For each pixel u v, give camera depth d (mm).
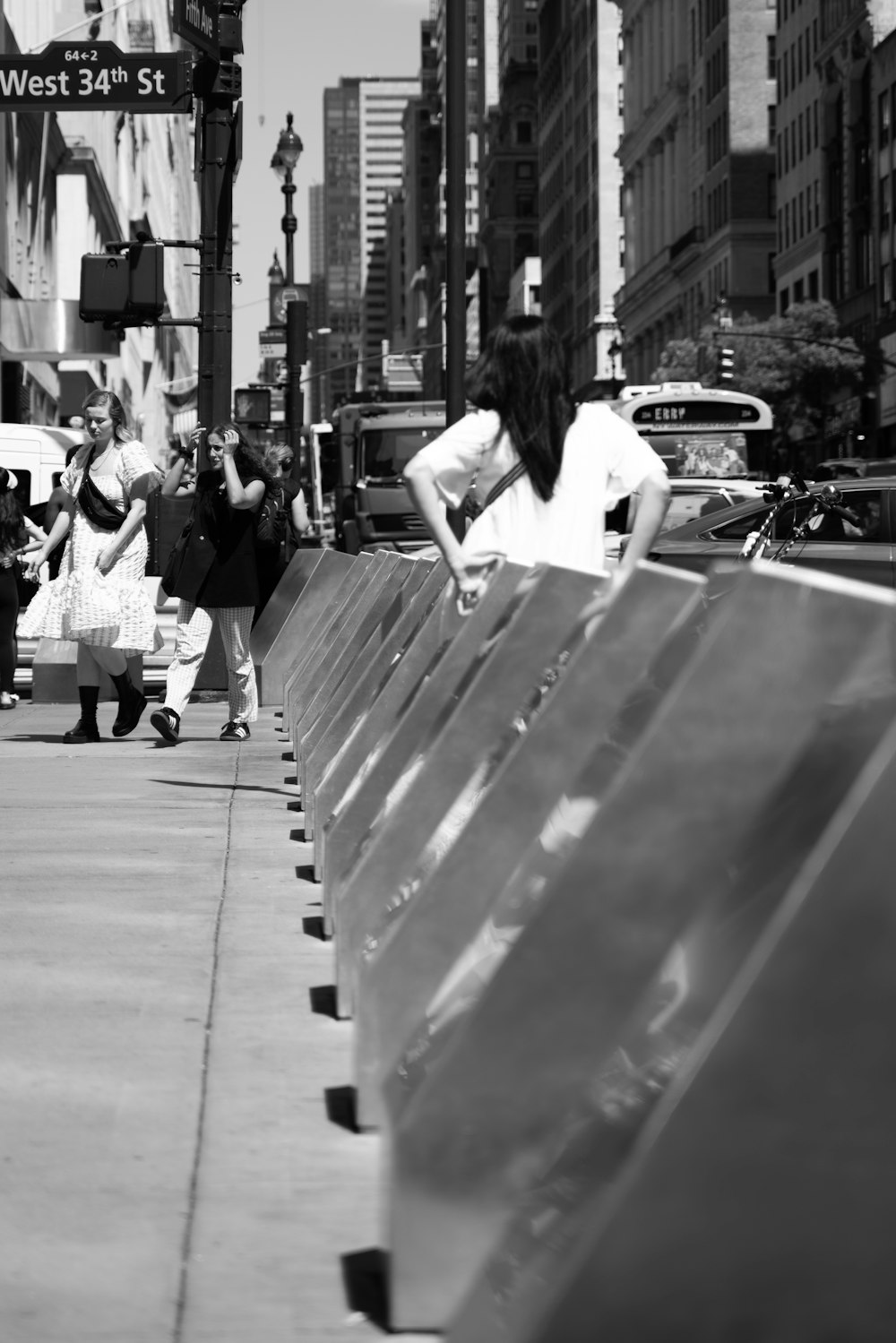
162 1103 6027
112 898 9453
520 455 7691
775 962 3264
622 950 3783
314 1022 7020
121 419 17031
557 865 5234
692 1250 3271
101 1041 6758
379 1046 5090
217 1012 7164
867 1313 3279
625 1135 3984
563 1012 3830
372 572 14805
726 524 24922
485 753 6086
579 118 190875
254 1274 4613
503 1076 3885
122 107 20938
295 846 11125
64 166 68500
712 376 102750
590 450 7742
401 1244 3998
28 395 56344
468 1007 5156
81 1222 4969
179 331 173125
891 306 102750
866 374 102312
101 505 17000
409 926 5105
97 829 11812
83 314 20016
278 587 18469
